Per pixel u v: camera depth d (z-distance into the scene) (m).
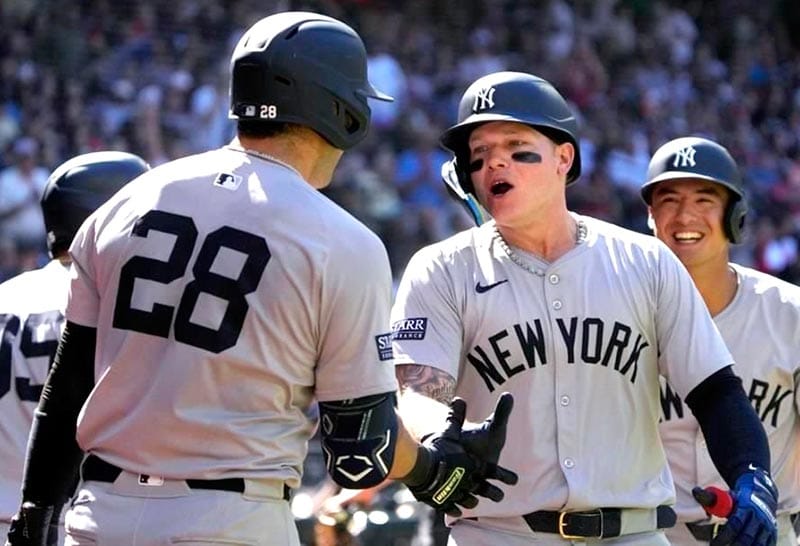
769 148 78.12
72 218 18.12
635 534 16.17
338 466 13.05
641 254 16.38
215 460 12.79
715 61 82.69
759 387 19.03
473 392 16.41
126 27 59.41
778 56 85.62
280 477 13.01
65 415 13.62
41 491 13.78
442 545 23.84
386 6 70.88
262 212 12.96
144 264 13.02
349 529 22.44
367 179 56.28
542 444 16.02
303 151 13.48
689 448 18.86
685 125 75.50
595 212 61.59
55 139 53.19
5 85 54.97
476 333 16.28
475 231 16.78
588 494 15.83
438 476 13.55
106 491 13.05
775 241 64.56
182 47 59.50
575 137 16.36
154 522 12.74
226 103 56.94
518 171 16.08
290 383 12.96
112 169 18.41
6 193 49.28
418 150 59.78
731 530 14.66
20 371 17.30
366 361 13.00
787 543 19.31
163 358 12.87
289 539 13.12
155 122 54.91
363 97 13.59
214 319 12.76
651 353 16.31
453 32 72.25
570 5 78.88
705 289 19.34
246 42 13.40
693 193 19.47
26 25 57.50
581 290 16.16
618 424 16.11
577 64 73.94
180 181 13.26
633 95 74.50
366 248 13.05
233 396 12.84
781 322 19.14
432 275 16.45
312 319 12.87
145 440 12.86
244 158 13.34
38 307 17.55
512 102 16.06
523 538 16.08
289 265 12.80
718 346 16.17
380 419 13.05
